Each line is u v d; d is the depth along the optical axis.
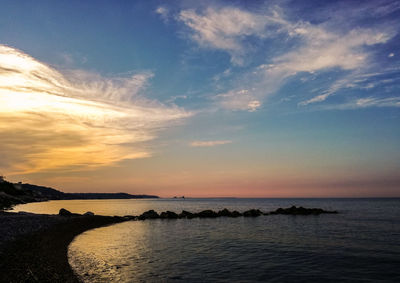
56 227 38.38
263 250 28.56
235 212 79.31
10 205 120.56
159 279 18.61
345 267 21.81
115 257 25.03
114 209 124.62
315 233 41.22
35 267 18.19
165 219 69.56
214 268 21.56
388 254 26.20
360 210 97.81
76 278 17.89
